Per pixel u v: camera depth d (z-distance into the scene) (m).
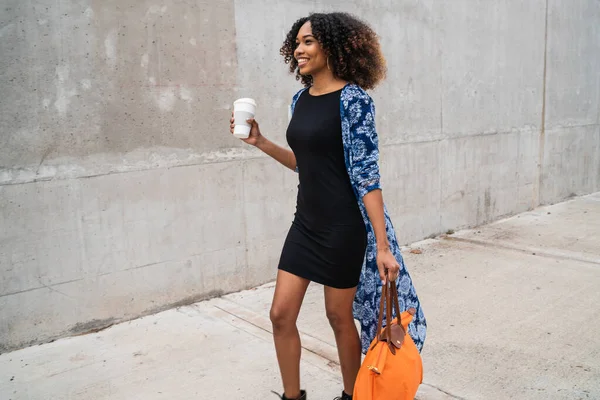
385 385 2.07
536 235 5.80
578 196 7.85
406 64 5.21
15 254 3.15
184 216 3.81
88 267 3.42
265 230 4.29
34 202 3.18
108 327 3.53
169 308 3.82
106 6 3.31
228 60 3.92
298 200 2.40
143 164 3.57
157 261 3.72
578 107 7.57
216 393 2.75
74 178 3.30
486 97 6.11
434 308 3.87
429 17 5.35
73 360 3.10
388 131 5.14
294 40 2.46
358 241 2.28
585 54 7.55
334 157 2.22
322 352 3.19
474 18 5.83
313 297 4.09
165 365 3.04
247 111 2.45
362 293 2.38
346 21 2.23
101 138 3.38
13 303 3.17
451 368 3.01
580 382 2.85
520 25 6.41
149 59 3.52
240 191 4.09
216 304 3.93
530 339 3.37
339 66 2.24
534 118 6.82
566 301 3.98
